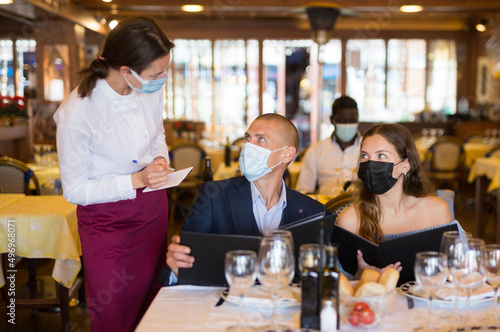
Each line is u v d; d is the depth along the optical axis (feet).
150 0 27.96
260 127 6.37
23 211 9.48
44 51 28.60
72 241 9.38
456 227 5.88
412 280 6.00
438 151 24.56
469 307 5.22
